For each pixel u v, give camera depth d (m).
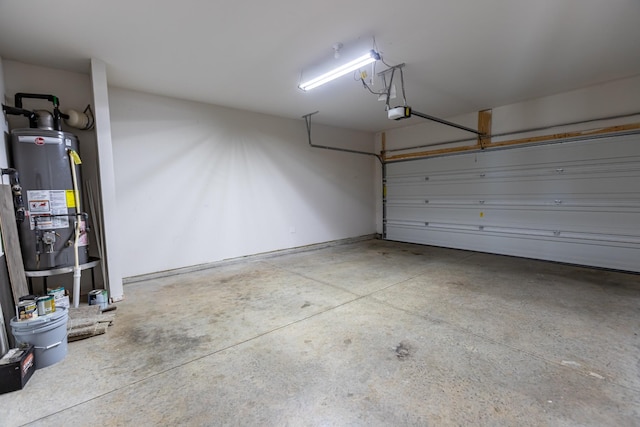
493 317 2.79
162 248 4.31
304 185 6.04
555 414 1.59
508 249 5.29
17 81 3.13
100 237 3.43
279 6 2.31
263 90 4.16
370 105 4.95
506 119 5.12
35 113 2.94
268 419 1.59
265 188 5.44
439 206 6.22
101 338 2.48
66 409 1.67
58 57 3.08
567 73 3.76
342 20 2.53
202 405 1.70
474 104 5.06
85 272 3.50
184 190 4.49
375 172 7.43
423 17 2.50
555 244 4.75
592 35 2.82
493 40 2.90
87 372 2.01
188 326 2.70
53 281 3.31
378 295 3.43
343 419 1.58
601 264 4.33
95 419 1.60
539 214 4.88
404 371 1.99
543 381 1.87
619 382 1.84
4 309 2.21
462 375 1.94
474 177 5.64
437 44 2.97
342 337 2.46
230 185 4.98
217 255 4.86
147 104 4.14
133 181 4.04
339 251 5.99
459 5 2.34
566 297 3.25
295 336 2.49
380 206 7.39
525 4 2.33
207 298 3.40
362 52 3.11
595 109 4.23
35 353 2.02
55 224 2.88
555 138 4.61
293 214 5.88
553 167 4.69
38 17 2.39
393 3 2.30
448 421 1.55
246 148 5.16
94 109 3.15
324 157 6.36
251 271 4.54
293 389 1.83
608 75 3.85
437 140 6.12
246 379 1.93
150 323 2.76
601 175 4.25
